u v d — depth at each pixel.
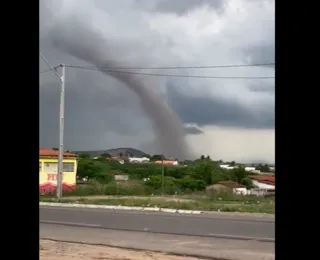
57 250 10.11
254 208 21.45
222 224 15.34
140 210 21.61
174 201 25.62
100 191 34.03
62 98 27.61
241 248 10.45
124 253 9.77
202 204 23.55
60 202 26.59
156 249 10.34
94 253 9.73
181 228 14.30
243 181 34.62
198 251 10.06
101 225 15.12
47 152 34.66
